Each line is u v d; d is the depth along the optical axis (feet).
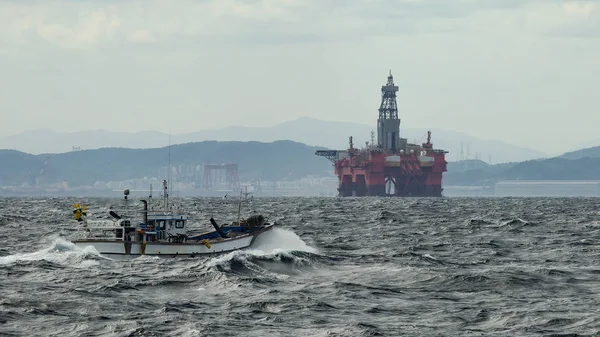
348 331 500.33
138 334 485.15
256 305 568.82
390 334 497.05
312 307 567.59
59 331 491.31
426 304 589.73
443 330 508.94
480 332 505.66
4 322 510.58
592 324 525.34
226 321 520.83
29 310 540.93
